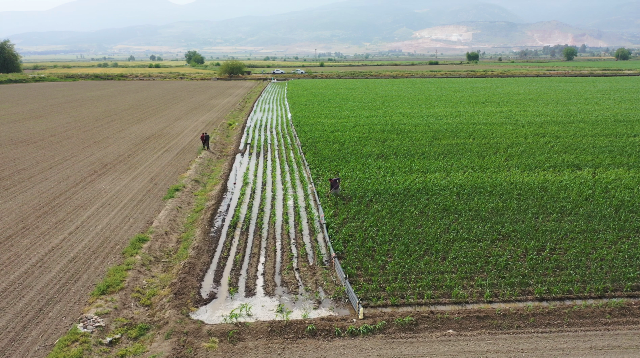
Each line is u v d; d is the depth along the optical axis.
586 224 19.86
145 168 28.52
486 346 12.70
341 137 36.69
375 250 18.02
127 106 56.00
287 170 29.30
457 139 35.97
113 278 15.37
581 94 64.06
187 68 139.62
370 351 12.55
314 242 18.98
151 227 19.56
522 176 26.31
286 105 57.69
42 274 15.61
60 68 141.50
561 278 15.94
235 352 12.52
